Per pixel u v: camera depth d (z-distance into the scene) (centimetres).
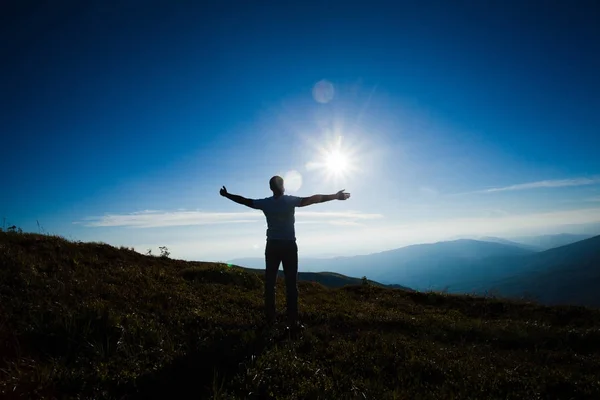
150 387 479
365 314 1100
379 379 543
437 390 533
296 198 805
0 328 572
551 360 737
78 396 439
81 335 590
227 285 1288
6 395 424
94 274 1023
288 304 799
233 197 809
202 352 598
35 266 943
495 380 572
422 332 921
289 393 488
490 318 1309
